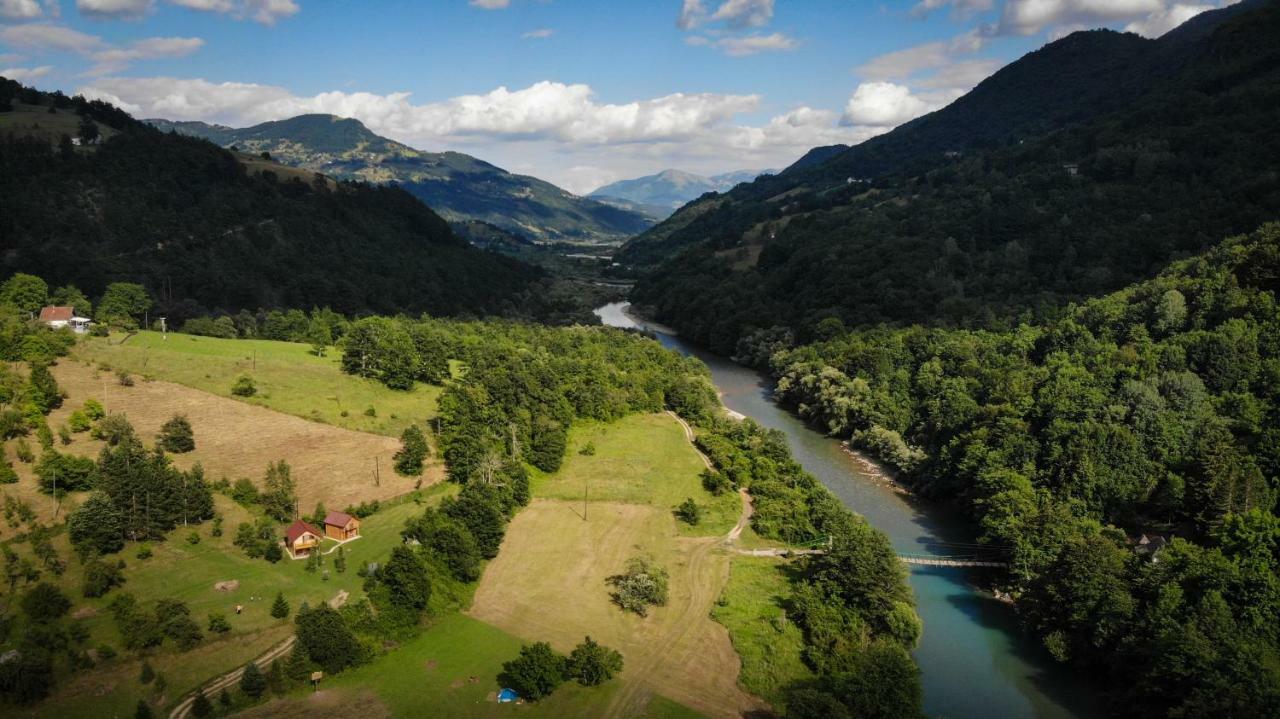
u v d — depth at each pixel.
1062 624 87.75
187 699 67.69
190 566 85.44
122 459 91.50
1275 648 73.62
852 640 85.31
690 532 113.62
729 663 82.62
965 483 125.44
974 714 77.12
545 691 74.38
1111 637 80.94
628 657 82.62
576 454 141.88
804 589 92.31
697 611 92.69
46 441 99.12
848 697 73.62
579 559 103.31
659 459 141.12
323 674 73.88
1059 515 100.94
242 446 116.12
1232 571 79.25
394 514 105.12
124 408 119.44
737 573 101.88
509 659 80.44
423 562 88.06
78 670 67.69
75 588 77.62
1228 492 94.25
